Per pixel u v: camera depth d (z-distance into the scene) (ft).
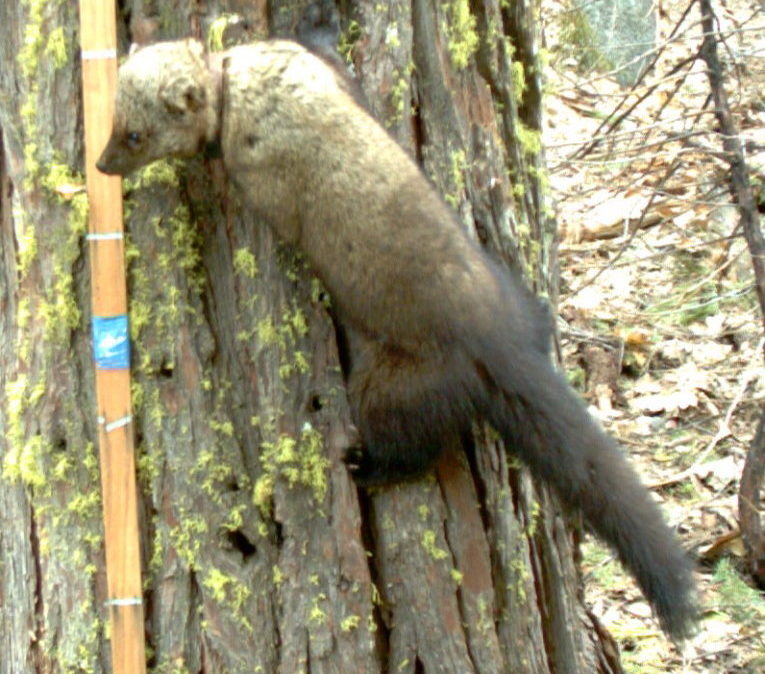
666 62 36.19
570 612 18.19
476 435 16.65
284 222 15.57
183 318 15.42
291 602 15.67
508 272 17.20
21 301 15.60
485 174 16.90
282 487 15.58
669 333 34.06
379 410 15.84
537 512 17.62
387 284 15.75
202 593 15.64
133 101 14.98
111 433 15.29
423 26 16.11
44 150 15.24
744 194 27.99
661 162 33.81
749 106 35.78
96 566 15.76
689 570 16.70
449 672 16.12
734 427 31.35
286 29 15.92
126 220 15.38
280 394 15.55
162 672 15.71
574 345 33.60
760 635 24.84
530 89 18.08
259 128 15.34
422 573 16.05
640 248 35.86
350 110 15.61
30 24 15.14
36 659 16.10
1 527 16.34
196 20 15.62
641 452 30.81
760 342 29.86
